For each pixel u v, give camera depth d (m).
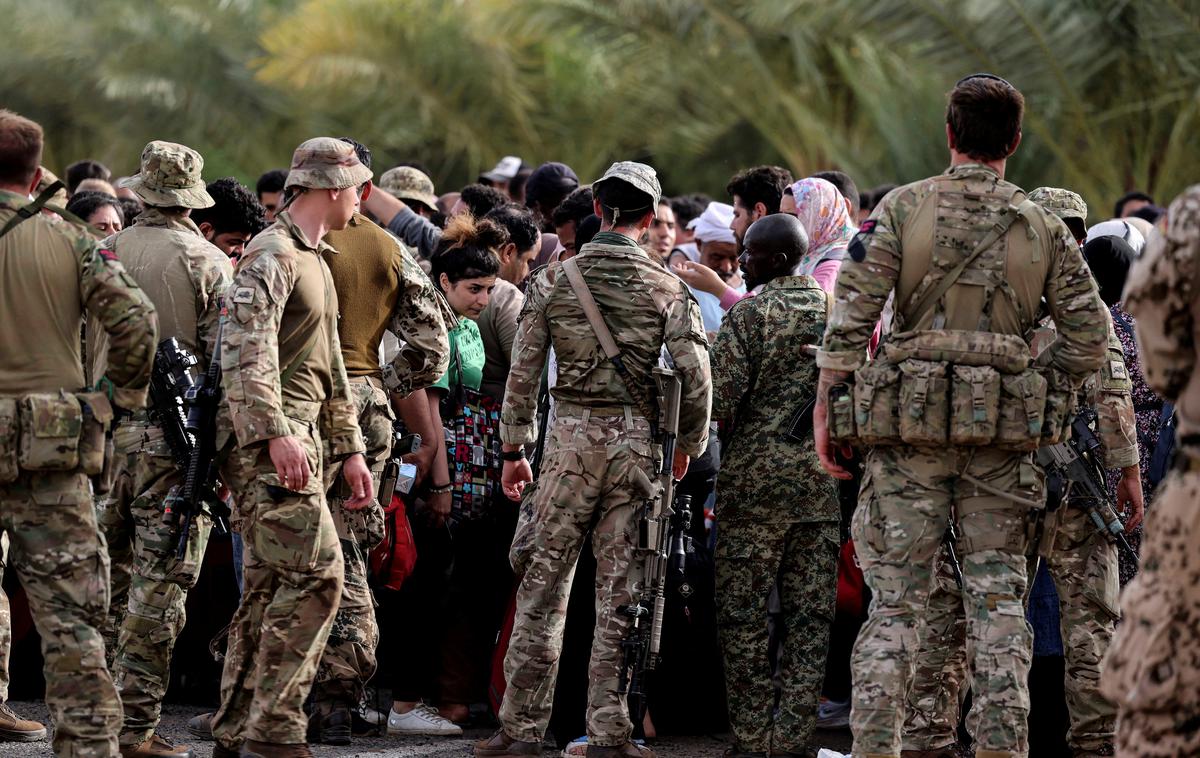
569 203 14.62
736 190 14.66
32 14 62.91
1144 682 7.02
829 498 11.78
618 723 11.02
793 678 11.75
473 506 13.02
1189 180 38.34
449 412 13.13
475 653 13.17
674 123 51.81
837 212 13.83
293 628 10.02
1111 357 10.90
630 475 11.06
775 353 11.71
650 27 49.16
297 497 10.01
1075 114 39.19
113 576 11.58
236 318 9.86
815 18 42.94
